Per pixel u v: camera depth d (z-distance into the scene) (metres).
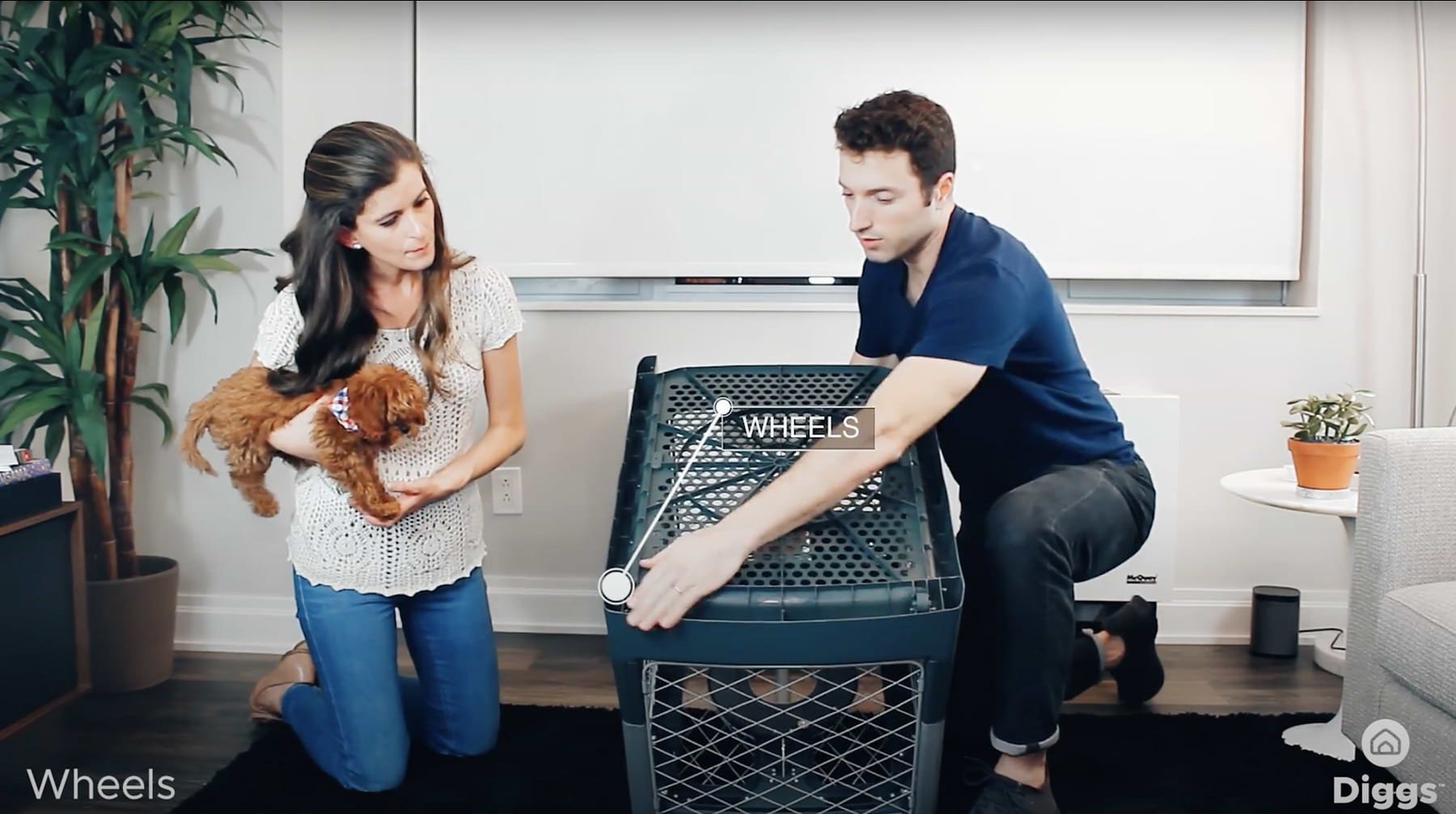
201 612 2.66
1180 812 1.75
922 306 1.74
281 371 1.77
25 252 2.61
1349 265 2.57
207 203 2.56
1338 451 2.11
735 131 2.59
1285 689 2.34
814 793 1.57
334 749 1.89
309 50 2.56
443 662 1.94
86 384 2.28
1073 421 1.81
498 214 2.64
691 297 2.69
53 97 2.28
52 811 1.82
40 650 2.15
